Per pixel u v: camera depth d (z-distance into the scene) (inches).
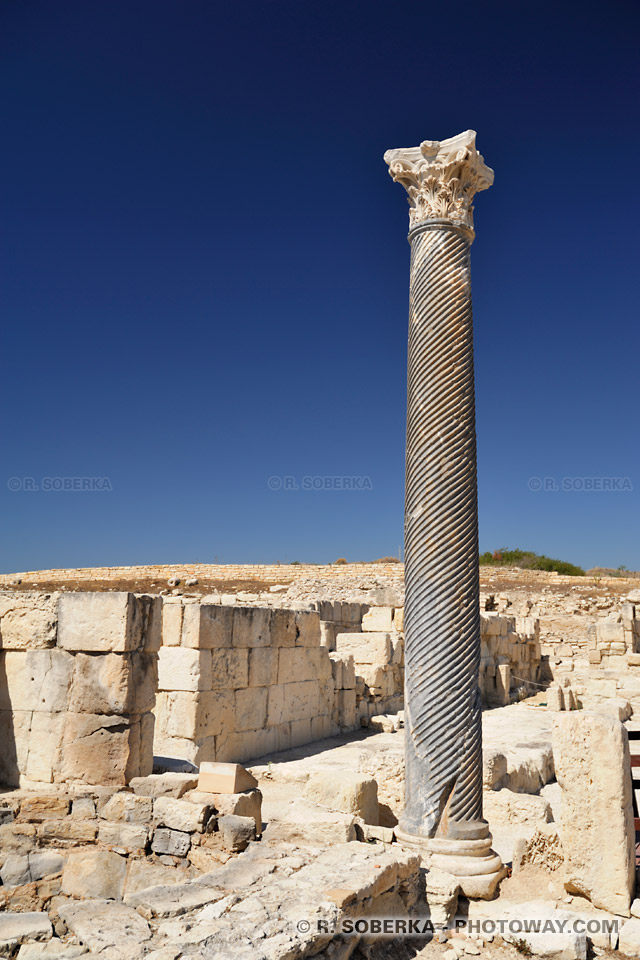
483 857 262.1
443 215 303.6
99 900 241.3
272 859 249.0
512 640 991.0
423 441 287.7
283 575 1457.9
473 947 227.6
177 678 436.1
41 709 323.6
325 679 596.4
